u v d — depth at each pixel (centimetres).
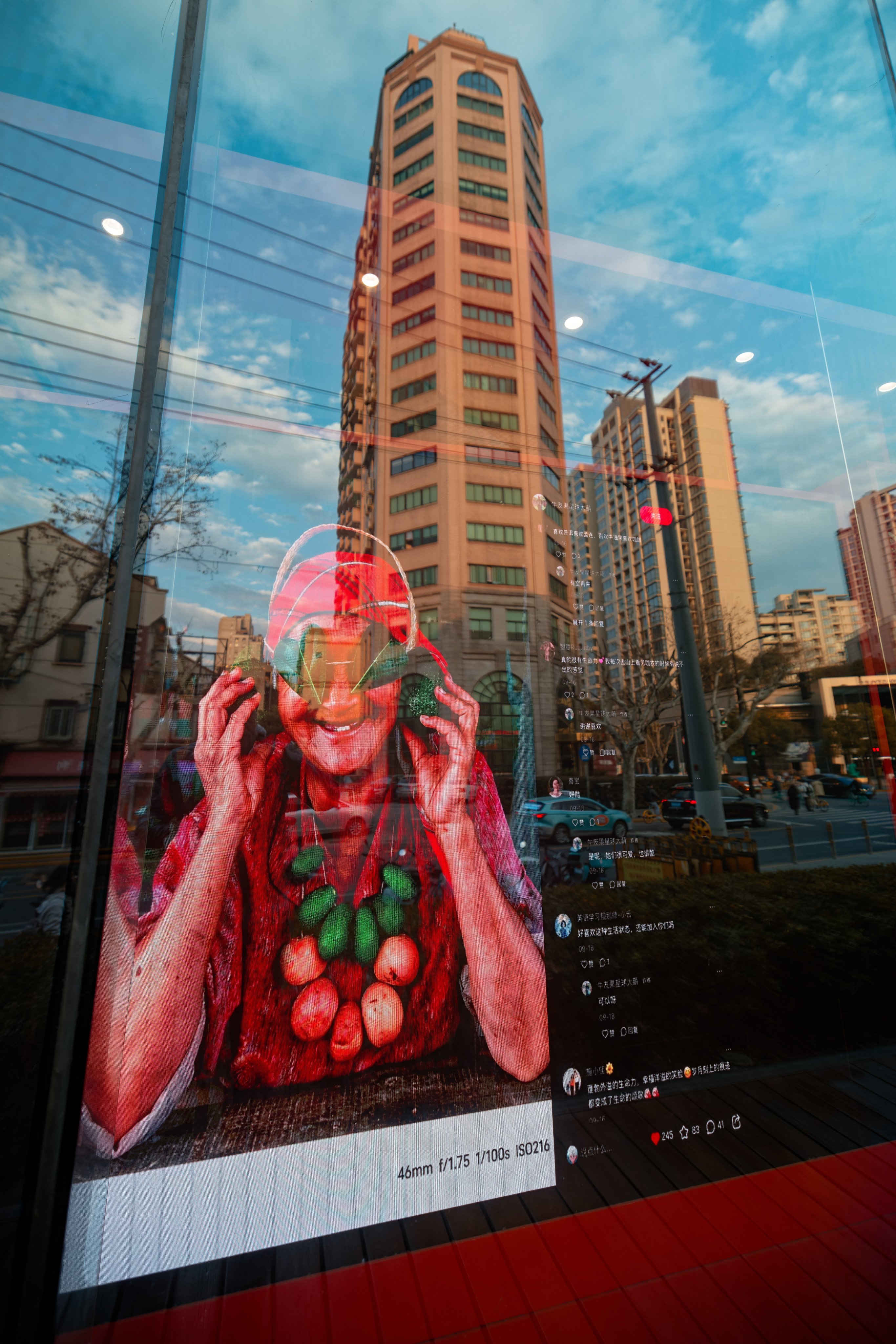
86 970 124
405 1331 128
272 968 153
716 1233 159
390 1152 158
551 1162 176
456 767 183
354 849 167
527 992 182
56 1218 115
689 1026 203
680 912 210
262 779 157
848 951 231
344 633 173
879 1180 180
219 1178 141
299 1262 144
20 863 123
